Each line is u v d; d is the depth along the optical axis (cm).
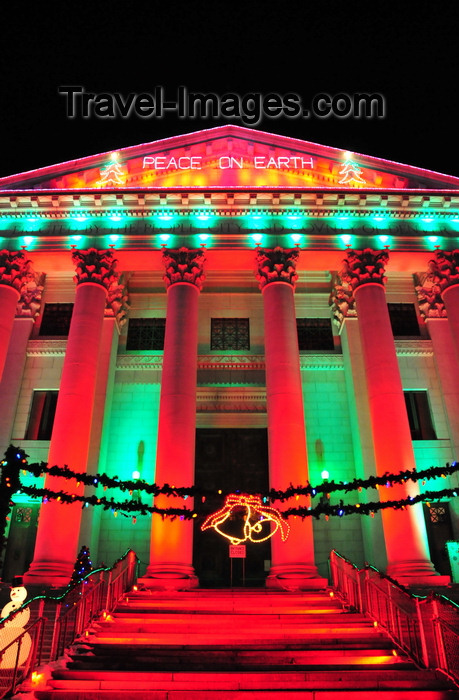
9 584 1744
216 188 2445
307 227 2466
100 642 1223
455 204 2480
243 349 2861
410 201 2472
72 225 2464
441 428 2609
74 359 2138
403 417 2070
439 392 2697
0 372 2180
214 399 2717
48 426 2631
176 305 2269
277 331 2208
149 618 1391
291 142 2702
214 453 2636
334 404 2708
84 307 2248
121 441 2605
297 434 2019
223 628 1308
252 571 2330
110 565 2341
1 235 2433
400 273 2953
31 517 2419
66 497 1359
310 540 1889
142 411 2677
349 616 1395
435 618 1109
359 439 2505
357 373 2653
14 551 2350
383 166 2628
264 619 1380
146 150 2670
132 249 2397
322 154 2672
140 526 2416
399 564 1836
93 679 1030
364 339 2244
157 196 2447
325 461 2567
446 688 1012
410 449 2017
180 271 2336
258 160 2689
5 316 2258
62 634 1262
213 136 2717
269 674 1036
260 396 2719
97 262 2352
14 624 1091
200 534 2411
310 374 2783
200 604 1530
